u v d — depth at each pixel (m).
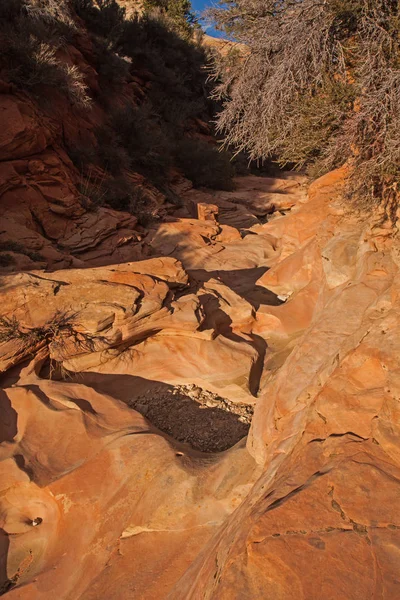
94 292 6.50
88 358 6.25
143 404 5.86
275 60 7.66
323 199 11.00
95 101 18.11
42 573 3.63
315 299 7.70
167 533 3.57
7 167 10.67
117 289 6.52
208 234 13.79
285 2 7.42
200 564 2.94
